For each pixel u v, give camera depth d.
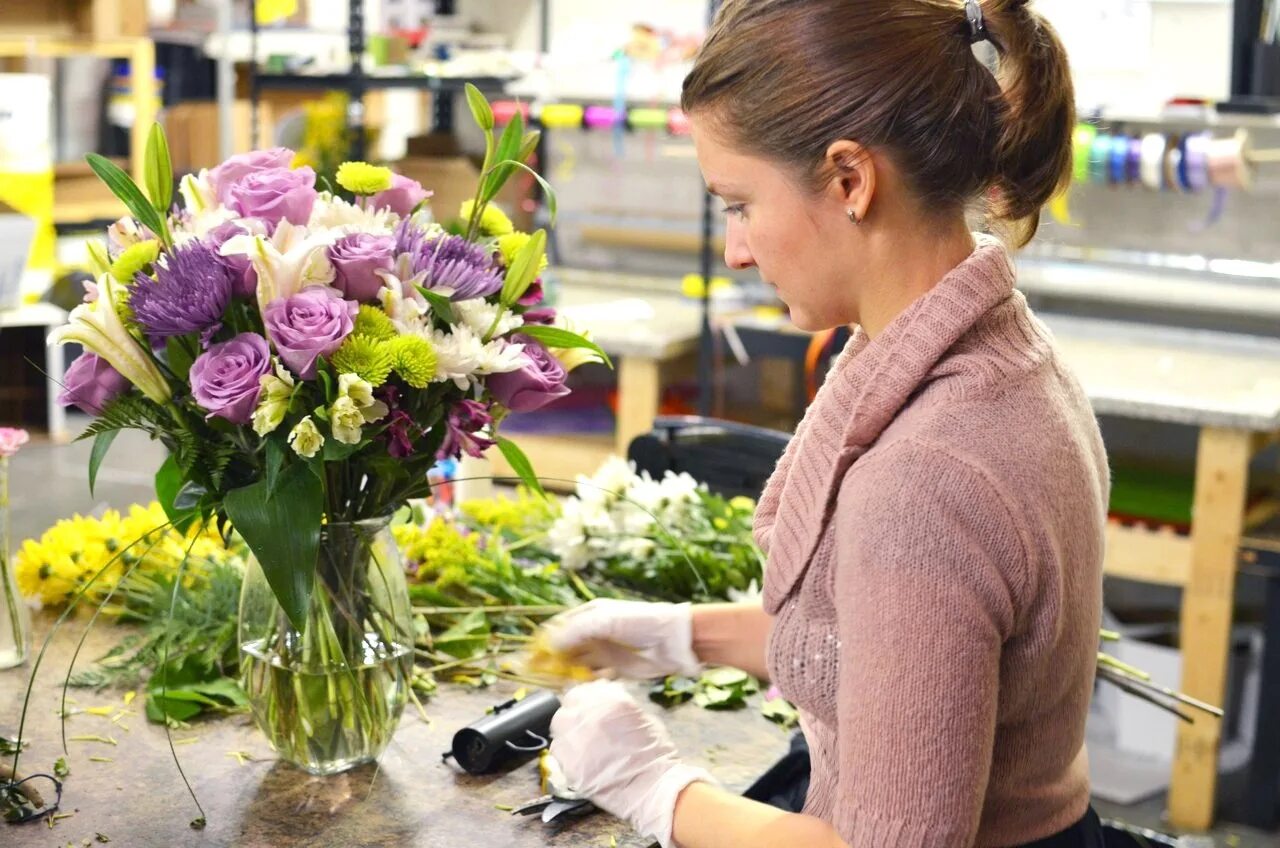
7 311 4.98
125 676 1.78
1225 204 4.05
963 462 1.13
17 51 5.04
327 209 1.48
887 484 1.13
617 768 1.36
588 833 1.47
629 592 2.04
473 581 1.97
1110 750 3.67
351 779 1.56
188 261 1.36
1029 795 1.27
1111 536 3.40
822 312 1.27
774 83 1.18
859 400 1.22
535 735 1.62
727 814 1.28
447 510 2.21
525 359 1.48
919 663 1.10
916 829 1.09
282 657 1.53
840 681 1.16
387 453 1.46
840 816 1.14
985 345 1.22
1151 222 4.15
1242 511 3.25
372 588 1.54
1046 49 1.22
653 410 4.08
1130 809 3.42
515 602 1.96
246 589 1.56
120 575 1.96
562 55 4.56
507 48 5.22
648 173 4.93
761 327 4.03
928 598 1.10
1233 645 4.07
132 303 1.36
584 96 4.51
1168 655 3.58
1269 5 3.81
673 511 2.08
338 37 5.76
